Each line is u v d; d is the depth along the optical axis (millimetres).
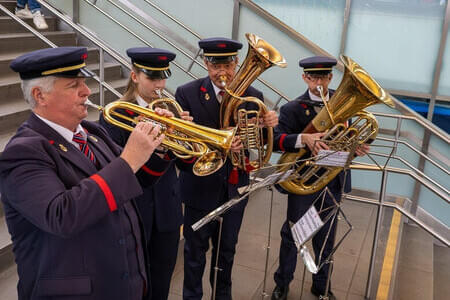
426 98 4664
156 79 2057
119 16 4508
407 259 3838
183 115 1920
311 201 2688
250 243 3533
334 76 4055
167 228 2201
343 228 3959
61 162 1404
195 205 2428
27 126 1427
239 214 2479
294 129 2689
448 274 3842
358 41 4695
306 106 2662
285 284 2809
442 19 4445
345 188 2783
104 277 1473
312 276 2918
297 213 2666
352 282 3109
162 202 2186
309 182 2684
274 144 2609
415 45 4574
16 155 1318
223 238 2482
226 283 2586
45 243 1427
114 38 4602
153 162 1853
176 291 2832
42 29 4504
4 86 3463
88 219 1303
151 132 1435
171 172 2232
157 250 2264
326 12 4676
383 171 2727
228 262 2541
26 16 4438
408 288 3395
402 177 4461
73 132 1520
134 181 1383
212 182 2398
